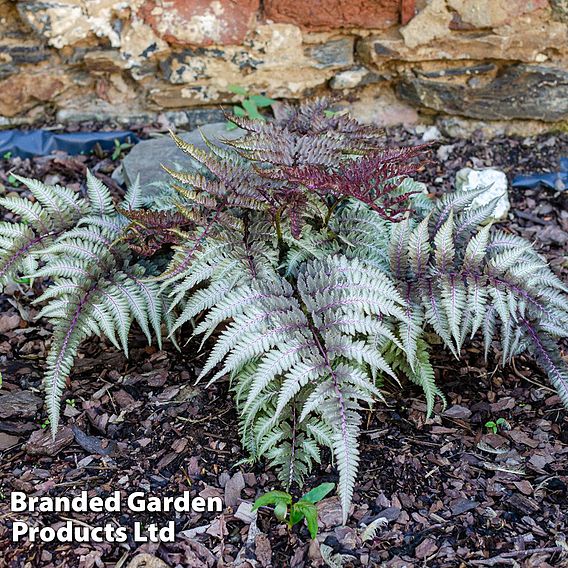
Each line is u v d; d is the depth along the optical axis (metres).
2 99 1.58
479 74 1.59
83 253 1.16
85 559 1.04
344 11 1.55
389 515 1.08
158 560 1.04
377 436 1.16
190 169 1.41
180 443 1.15
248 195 1.13
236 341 1.10
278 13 1.55
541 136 1.62
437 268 1.14
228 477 1.12
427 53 1.57
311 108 1.29
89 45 1.57
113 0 1.53
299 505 1.05
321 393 1.05
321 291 1.11
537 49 1.55
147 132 1.62
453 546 1.06
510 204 1.52
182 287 1.12
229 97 1.62
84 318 1.12
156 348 1.26
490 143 1.62
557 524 1.08
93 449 1.14
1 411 1.18
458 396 1.21
